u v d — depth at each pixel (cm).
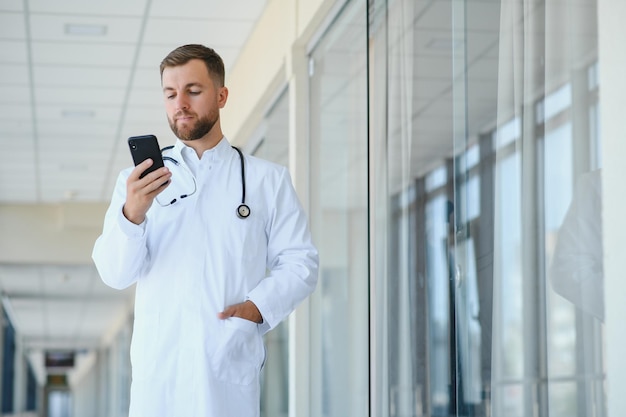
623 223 216
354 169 463
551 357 247
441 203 335
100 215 1370
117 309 2319
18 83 827
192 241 269
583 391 233
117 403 2547
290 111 595
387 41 406
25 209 1375
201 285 265
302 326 565
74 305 2231
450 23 325
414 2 367
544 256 252
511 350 272
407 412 374
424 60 353
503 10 280
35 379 4731
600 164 224
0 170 1166
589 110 229
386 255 404
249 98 739
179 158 275
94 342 3269
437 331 338
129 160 1126
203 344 262
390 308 398
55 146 1052
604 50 222
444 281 331
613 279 220
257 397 268
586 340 231
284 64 606
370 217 419
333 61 514
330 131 520
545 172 251
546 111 251
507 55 277
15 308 2284
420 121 360
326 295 521
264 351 272
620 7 216
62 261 1375
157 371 263
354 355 457
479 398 295
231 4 657
